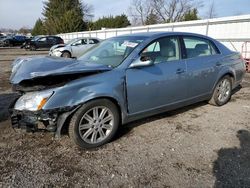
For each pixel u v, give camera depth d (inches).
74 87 129.0
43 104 123.5
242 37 481.7
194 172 119.1
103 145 144.6
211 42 201.9
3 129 163.0
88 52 181.2
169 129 165.8
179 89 172.6
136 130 164.1
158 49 163.8
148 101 157.1
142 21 1996.8
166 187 108.6
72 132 134.0
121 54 157.2
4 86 294.7
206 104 217.3
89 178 114.7
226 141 149.4
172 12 1866.4
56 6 2407.7
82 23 2158.0
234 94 254.1
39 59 160.6
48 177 114.9
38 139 150.0
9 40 1413.6
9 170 119.5
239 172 118.8
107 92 137.3
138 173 118.4
